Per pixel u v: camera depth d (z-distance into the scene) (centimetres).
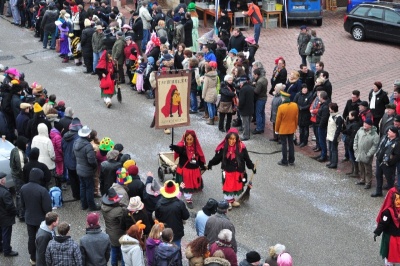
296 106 2323
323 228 1962
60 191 2095
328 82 2506
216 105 2727
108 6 3859
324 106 2347
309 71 2661
